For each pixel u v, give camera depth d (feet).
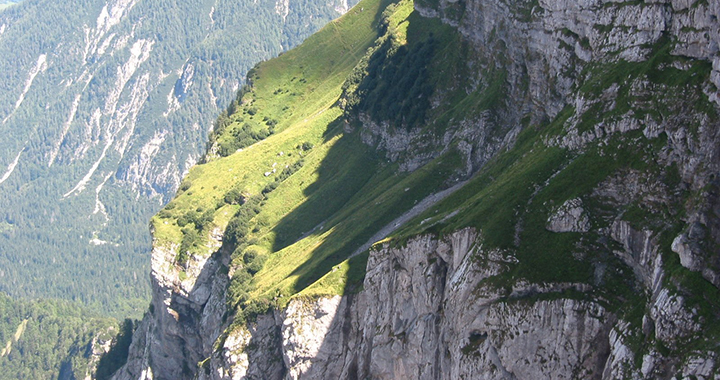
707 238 350.43
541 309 393.09
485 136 647.97
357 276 586.45
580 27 513.45
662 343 342.44
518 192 449.48
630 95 419.95
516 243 424.87
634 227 386.52
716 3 383.65
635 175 401.29
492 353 411.34
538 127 549.95
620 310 373.20
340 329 579.89
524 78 623.77
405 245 508.53
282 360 637.30
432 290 479.82
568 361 383.45
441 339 460.96
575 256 400.88
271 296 654.53
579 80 476.95
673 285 348.59
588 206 410.93
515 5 647.56
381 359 517.55
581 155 438.81
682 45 403.75
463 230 460.14
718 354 324.39
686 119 385.91
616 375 353.72
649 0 434.71
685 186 377.91
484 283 424.87
